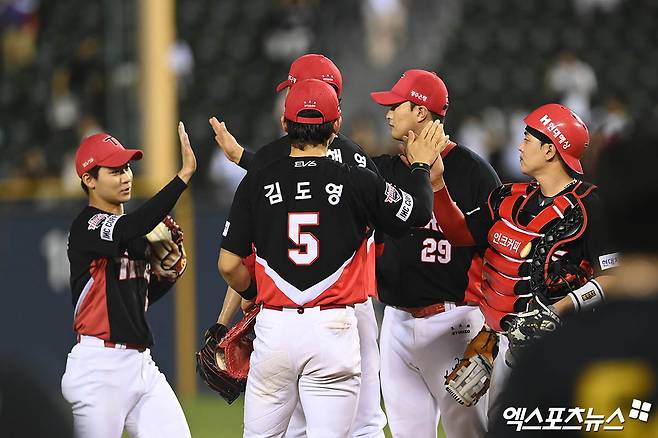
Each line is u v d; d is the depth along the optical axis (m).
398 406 20.19
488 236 17.52
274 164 16.75
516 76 65.81
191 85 62.66
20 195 40.69
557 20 69.56
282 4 64.75
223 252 17.05
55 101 44.78
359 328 19.58
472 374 17.98
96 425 18.38
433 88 19.44
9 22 49.75
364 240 16.73
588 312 6.96
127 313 18.52
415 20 65.50
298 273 16.31
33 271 38.75
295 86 16.89
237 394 19.00
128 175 18.92
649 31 69.44
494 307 17.61
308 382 16.61
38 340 38.56
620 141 7.54
